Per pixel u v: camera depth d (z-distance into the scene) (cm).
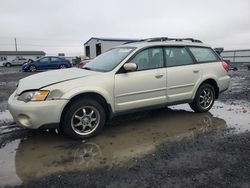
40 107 400
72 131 431
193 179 307
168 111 630
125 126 516
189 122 541
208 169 330
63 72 484
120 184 299
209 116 587
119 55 506
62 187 296
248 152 382
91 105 442
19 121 415
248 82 1184
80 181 307
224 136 454
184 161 354
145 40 559
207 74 592
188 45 582
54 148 409
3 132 481
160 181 303
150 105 511
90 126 450
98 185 298
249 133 468
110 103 459
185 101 570
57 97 411
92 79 444
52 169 339
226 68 638
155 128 504
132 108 489
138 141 436
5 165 350
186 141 431
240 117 578
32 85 424
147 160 360
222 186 292
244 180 304
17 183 304
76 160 365
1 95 916
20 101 416
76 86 426
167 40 566
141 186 294
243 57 3003
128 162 355
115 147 411
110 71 464
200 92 591
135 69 466
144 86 493
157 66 518
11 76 1878
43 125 409
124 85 470
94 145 420
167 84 526
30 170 336
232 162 349
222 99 784
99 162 358
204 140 434
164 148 402
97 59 550
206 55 611
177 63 549
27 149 405
